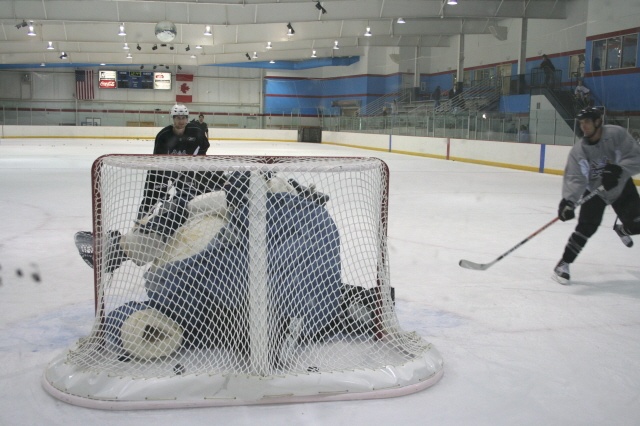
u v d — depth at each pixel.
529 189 10.84
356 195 2.84
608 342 3.12
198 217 2.65
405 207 8.32
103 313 2.65
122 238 2.72
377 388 2.41
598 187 4.12
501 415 2.29
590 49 19.22
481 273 4.57
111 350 2.56
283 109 36.78
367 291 2.83
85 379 2.36
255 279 2.49
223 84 36.12
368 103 33.06
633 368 2.78
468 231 6.49
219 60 32.31
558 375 2.69
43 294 3.82
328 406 2.33
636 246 5.72
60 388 2.37
